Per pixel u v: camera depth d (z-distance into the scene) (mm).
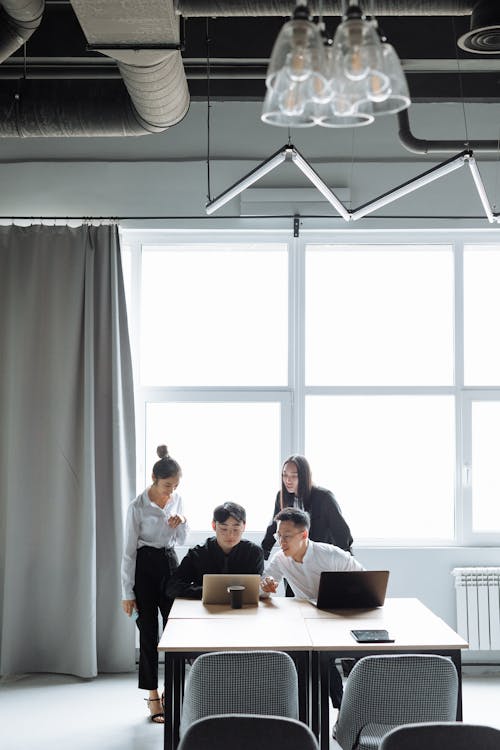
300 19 2283
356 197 6750
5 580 6422
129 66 4453
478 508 6875
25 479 6477
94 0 3738
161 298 7031
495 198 6723
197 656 4016
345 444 6910
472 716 5441
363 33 2291
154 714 5395
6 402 6605
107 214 6746
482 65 6000
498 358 6926
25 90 5383
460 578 6477
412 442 6965
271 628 4312
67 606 6406
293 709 3777
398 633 4234
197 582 5148
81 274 6602
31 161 6766
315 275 6980
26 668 6414
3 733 5141
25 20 4453
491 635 6469
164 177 6750
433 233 6863
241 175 6746
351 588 4707
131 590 5512
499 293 6977
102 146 6785
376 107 2434
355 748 3688
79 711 5555
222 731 2785
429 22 5738
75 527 6453
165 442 6957
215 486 6941
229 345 6980
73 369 6531
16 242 6652
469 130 6758
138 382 6824
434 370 6949
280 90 2332
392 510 6957
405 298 7039
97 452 6512
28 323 6570
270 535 5887
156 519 5527
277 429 6910
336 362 6941
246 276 7012
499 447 6918
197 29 5762
